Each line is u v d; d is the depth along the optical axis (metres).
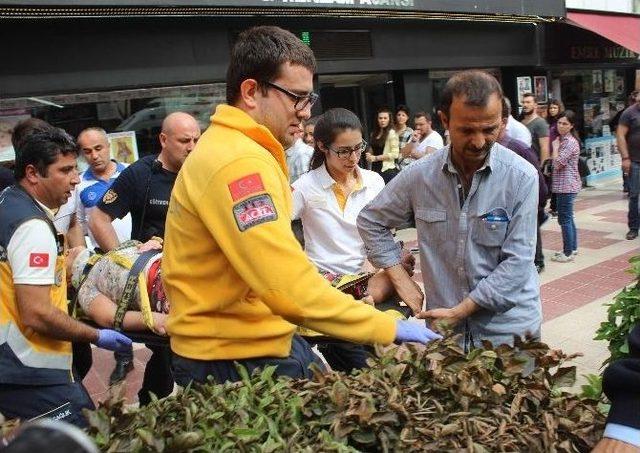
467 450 1.30
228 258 1.66
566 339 4.69
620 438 1.22
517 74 11.28
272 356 1.87
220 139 1.74
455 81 2.08
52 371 2.47
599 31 11.34
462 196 2.29
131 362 4.50
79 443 0.59
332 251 3.21
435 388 1.51
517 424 1.41
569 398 1.54
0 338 2.39
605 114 13.45
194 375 1.83
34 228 2.34
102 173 4.48
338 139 3.02
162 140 3.49
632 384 1.23
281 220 1.64
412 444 1.33
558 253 7.02
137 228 3.61
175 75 6.67
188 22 6.68
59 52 5.88
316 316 1.62
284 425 1.40
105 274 2.47
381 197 2.53
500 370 1.60
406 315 2.59
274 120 1.80
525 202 2.21
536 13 10.29
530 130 7.87
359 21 8.30
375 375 1.54
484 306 2.22
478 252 2.30
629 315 2.35
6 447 0.62
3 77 5.59
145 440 1.22
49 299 2.37
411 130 8.62
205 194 1.67
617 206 10.20
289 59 1.75
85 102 6.16
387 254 2.55
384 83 9.30
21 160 2.46
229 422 1.38
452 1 8.80
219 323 1.80
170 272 1.84
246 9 6.67
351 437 1.38
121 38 6.24
